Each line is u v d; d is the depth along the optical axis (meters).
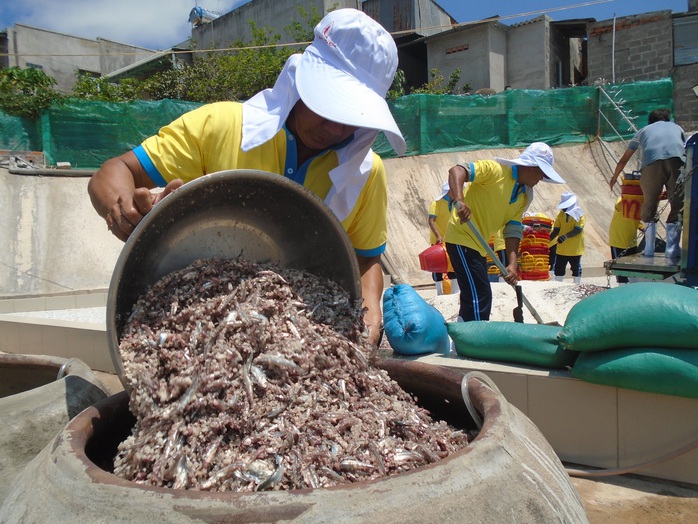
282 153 2.00
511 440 1.28
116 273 1.39
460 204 4.18
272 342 1.50
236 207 1.68
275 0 23.53
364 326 1.81
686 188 4.29
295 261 1.88
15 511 1.17
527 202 4.61
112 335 1.40
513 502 1.12
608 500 2.52
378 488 1.04
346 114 1.67
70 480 1.12
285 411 1.38
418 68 23.23
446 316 5.79
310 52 1.83
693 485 2.60
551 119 15.53
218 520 0.97
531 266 8.49
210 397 1.33
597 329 2.64
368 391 1.62
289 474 1.22
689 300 2.51
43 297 8.89
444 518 1.03
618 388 2.71
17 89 12.66
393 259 11.39
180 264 1.67
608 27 17.95
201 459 1.25
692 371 2.46
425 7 22.11
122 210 1.51
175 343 1.45
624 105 15.59
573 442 2.85
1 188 10.80
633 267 4.70
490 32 19.75
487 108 14.97
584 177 14.57
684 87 17.00
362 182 2.07
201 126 1.94
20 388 2.59
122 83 17.62
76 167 12.73
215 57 19.38
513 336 3.07
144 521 0.98
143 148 1.93
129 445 1.34
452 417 1.82
